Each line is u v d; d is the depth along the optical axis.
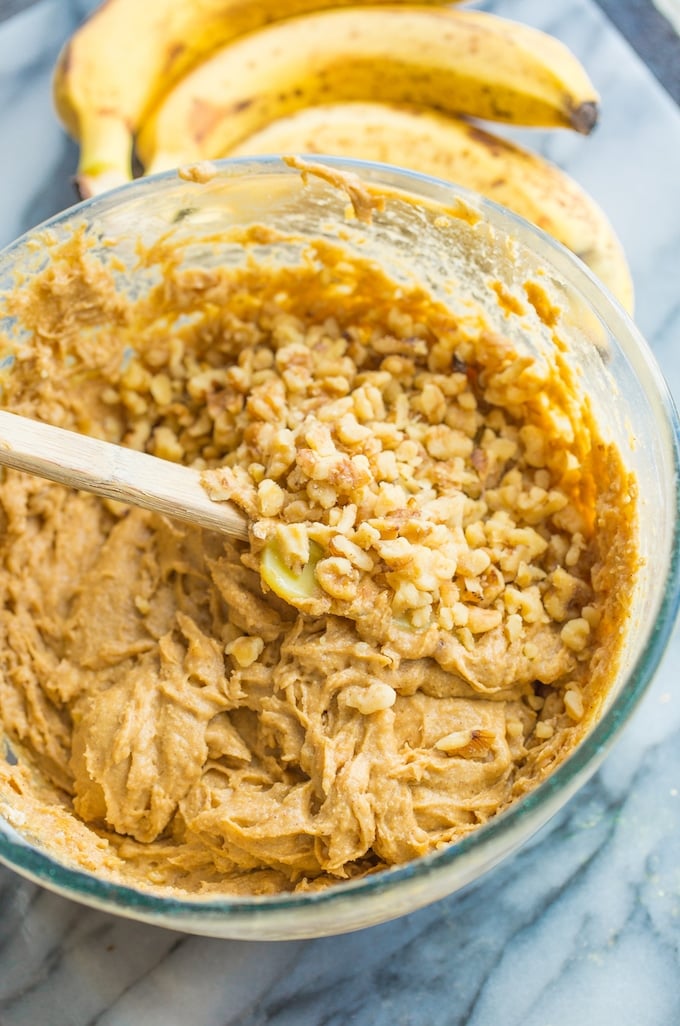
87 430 0.67
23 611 0.65
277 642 0.63
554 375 0.65
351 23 0.73
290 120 0.73
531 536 0.64
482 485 0.65
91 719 0.62
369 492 0.62
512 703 0.62
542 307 0.64
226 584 0.63
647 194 0.76
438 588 0.61
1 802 0.60
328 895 0.54
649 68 0.86
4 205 0.75
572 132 0.77
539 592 0.63
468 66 0.72
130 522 0.66
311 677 0.62
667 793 0.66
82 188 0.70
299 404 0.66
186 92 0.73
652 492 0.60
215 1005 0.63
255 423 0.65
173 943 0.63
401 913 0.58
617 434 0.63
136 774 0.61
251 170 0.64
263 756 0.62
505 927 0.64
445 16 0.73
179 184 0.64
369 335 0.68
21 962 0.63
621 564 0.61
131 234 0.65
